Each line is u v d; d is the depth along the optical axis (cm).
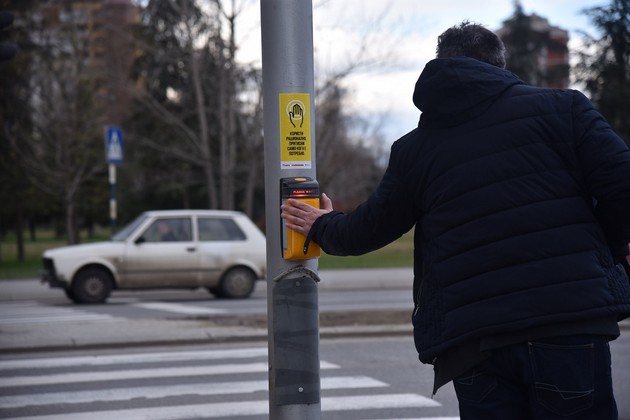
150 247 2212
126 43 3694
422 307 417
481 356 391
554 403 381
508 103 411
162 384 1112
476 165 404
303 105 527
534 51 7075
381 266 3391
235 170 3653
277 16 529
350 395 1037
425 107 420
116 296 2466
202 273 2248
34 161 4053
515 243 389
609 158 391
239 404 992
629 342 1450
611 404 390
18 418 930
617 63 3456
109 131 2764
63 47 3978
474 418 400
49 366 1245
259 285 2700
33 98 4200
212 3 3372
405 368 1216
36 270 3422
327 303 2166
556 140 403
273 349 526
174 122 3600
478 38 439
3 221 6266
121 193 5703
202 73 3541
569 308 379
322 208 512
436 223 410
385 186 436
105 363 1265
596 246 394
